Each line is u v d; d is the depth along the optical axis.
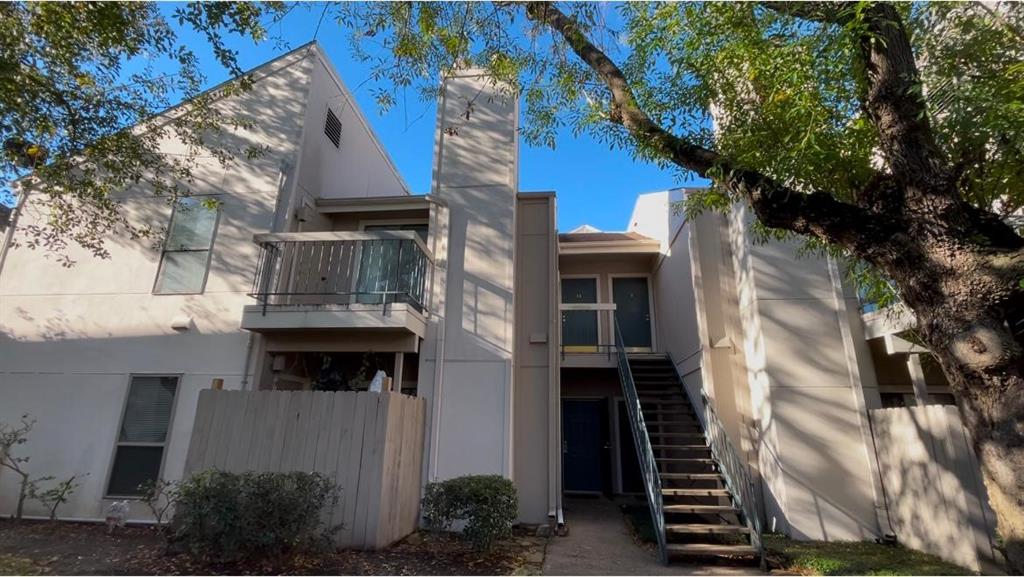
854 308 8.50
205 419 6.55
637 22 5.65
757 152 5.06
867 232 3.62
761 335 8.38
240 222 8.59
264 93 9.28
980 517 5.89
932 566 6.05
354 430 6.34
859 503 7.54
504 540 6.82
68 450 7.82
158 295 8.38
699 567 6.24
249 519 5.05
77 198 7.94
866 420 7.88
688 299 10.10
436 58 6.37
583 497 11.24
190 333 8.13
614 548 6.95
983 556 5.78
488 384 7.88
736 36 5.22
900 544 7.15
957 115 3.80
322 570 5.26
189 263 8.49
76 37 6.29
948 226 3.24
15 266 8.82
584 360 11.20
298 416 6.45
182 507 5.45
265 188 8.70
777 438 7.89
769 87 5.15
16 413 8.07
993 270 3.00
